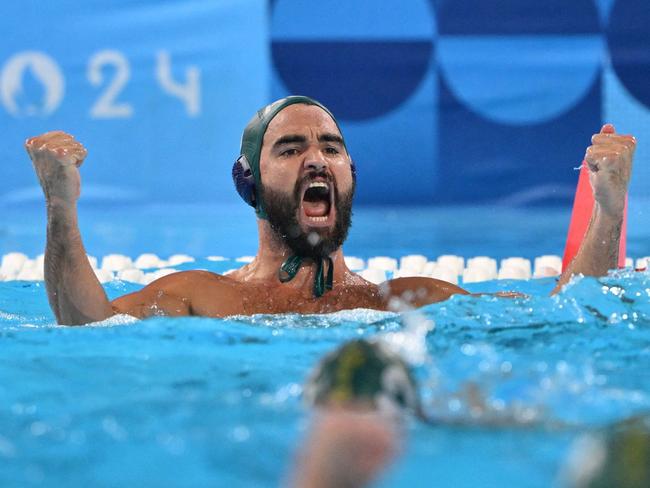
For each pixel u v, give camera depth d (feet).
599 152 32.91
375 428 14.71
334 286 36.70
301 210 35.94
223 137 120.67
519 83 120.37
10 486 16.39
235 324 32.19
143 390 22.74
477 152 121.29
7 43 116.47
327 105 122.21
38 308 42.63
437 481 16.11
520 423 19.03
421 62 121.49
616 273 34.32
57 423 19.86
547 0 119.85
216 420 19.83
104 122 118.52
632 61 119.34
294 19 121.29
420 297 36.47
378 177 122.52
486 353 26.30
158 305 34.63
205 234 95.66
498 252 84.48
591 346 27.58
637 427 14.32
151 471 16.90
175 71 119.55
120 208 118.83
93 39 117.91
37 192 116.88
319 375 17.31
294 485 14.32
